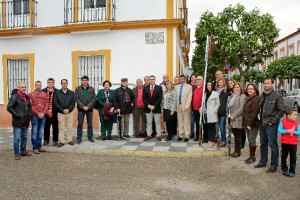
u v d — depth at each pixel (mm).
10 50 13047
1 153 8211
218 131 9250
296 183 5734
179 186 5613
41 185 5613
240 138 7613
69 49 12320
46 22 12508
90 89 9141
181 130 9305
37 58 12711
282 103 6199
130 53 11680
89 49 12086
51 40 12516
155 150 8031
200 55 23266
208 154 7727
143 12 11523
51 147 8484
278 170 6535
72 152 8281
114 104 9406
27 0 12711
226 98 8352
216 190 5414
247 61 21344
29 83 12906
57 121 8773
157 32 11422
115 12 11750
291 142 6031
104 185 5645
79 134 9047
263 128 6566
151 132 9500
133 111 9938
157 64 11477
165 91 9328
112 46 11836
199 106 8977
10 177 6078
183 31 13062
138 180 5945
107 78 11922
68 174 6320
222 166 6883
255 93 6938
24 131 7738
